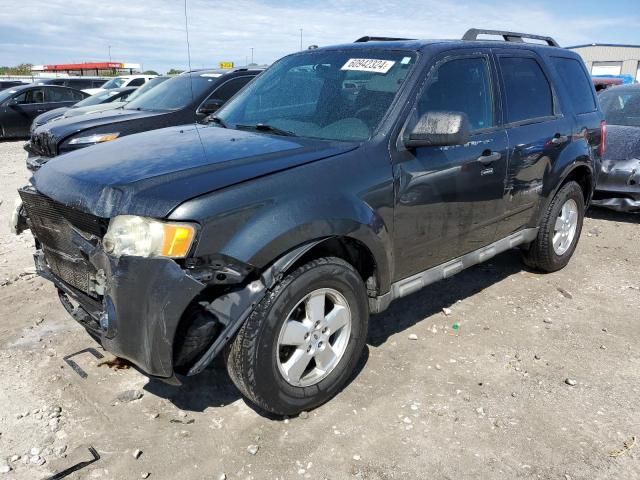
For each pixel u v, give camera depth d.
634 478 2.68
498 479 2.66
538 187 4.60
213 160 2.93
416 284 3.68
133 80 19.66
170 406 3.18
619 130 7.30
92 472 2.67
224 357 2.87
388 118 3.38
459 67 3.89
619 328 4.21
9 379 3.41
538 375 3.54
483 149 3.90
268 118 3.83
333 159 3.09
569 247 5.27
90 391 3.30
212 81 8.09
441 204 3.63
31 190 3.27
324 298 3.04
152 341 2.58
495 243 4.37
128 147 3.33
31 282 4.90
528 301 4.66
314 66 4.04
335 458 2.78
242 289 2.70
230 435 2.94
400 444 2.88
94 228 2.76
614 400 3.29
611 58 41.91
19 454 2.77
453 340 3.97
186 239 2.53
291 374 2.94
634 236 6.54
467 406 3.21
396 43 3.92
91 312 2.93
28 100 16.83
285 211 2.76
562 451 2.85
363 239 3.09
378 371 3.55
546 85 4.76
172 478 2.65
